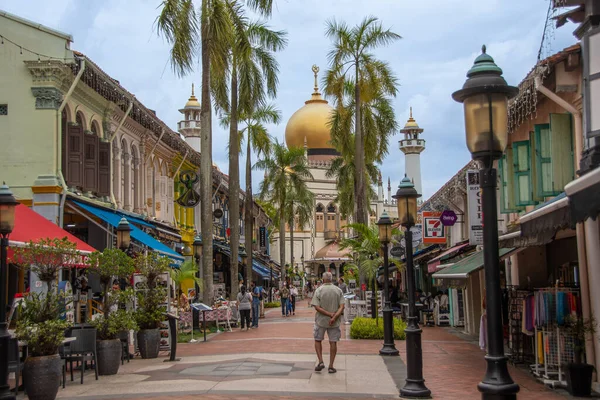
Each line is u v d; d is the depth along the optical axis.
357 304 27.25
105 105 23.45
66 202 20.30
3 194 10.09
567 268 17.47
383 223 16.83
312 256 86.69
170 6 23.45
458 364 15.22
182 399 10.28
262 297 35.25
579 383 11.32
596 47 8.03
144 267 16.48
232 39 25.59
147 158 28.95
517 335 15.34
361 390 11.28
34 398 10.36
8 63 20.08
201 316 25.19
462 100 6.45
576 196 6.58
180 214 36.69
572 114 13.14
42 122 19.89
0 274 9.95
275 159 56.06
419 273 39.12
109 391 11.28
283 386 11.53
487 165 6.18
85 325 13.48
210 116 25.25
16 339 11.14
